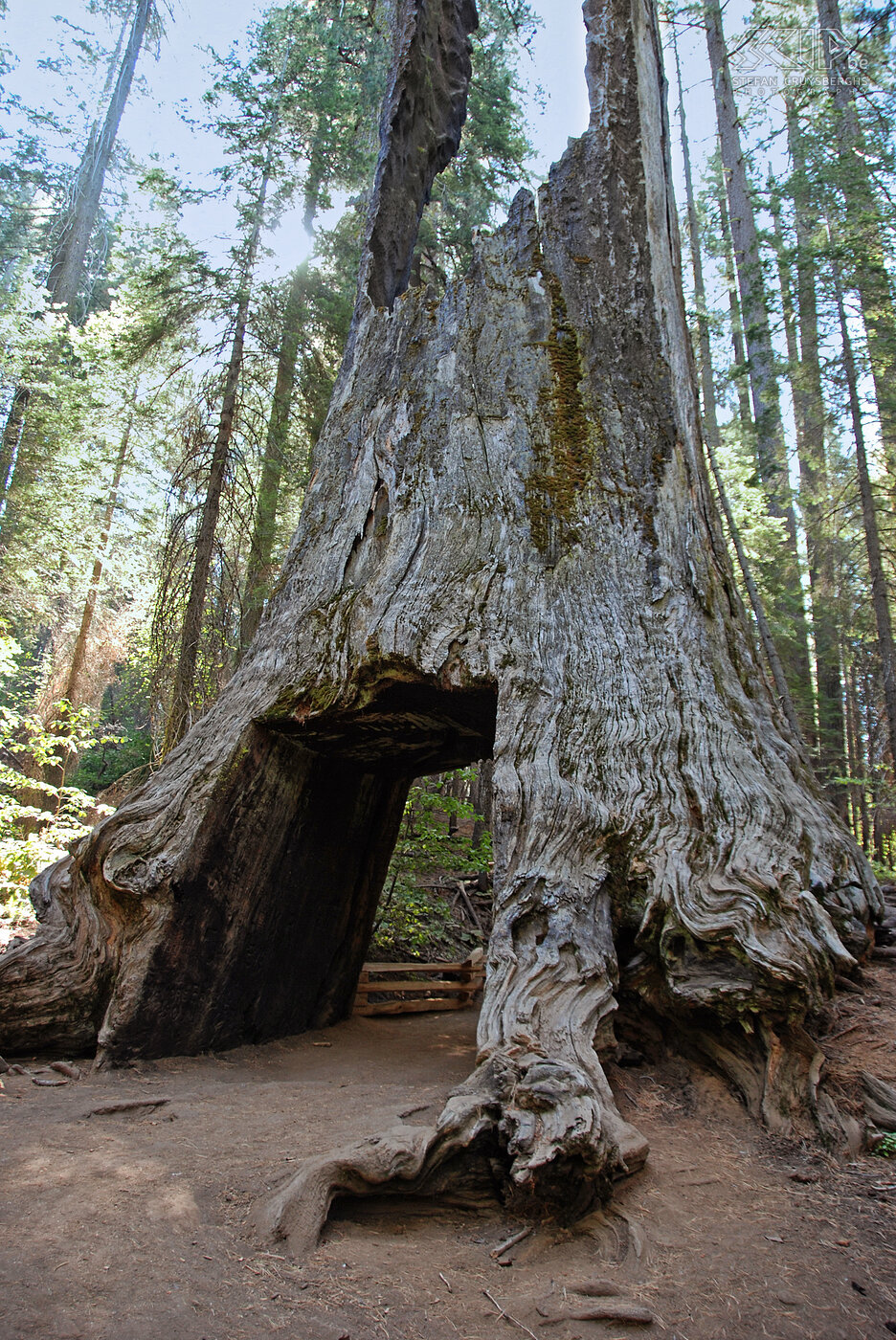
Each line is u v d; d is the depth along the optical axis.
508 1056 3.22
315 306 12.82
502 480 5.90
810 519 19.48
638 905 4.16
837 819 5.07
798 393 20.56
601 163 7.00
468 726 5.91
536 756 4.67
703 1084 3.79
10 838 9.31
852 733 23.05
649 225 6.79
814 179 14.76
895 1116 3.37
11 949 5.07
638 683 5.05
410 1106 3.60
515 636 5.17
